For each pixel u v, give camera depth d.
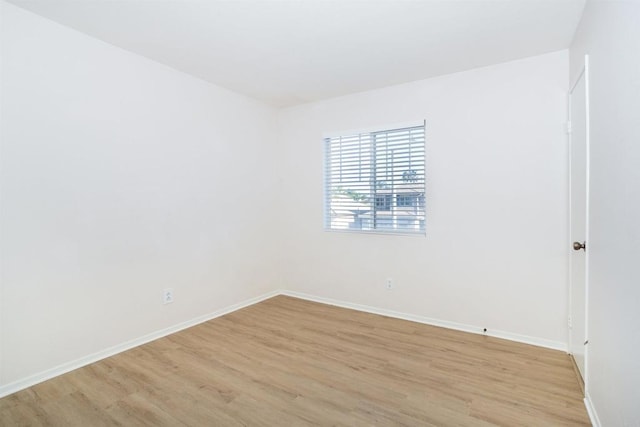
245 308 3.68
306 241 4.02
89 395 2.02
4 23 2.00
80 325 2.38
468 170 2.95
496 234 2.84
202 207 3.26
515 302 2.78
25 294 2.11
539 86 2.63
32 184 2.13
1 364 2.02
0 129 2.00
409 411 1.85
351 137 3.66
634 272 1.22
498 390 2.04
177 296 3.03
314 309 3.65
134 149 2.69
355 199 3.65
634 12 1.21
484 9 2.02
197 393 2.04
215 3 1.97
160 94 2.87
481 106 2.88
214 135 3.37
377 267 3.49
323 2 1.95
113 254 2.57
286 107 4.11
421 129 3.22
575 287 2.30
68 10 2.06
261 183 3.96
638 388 1.18
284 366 2.37
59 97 2.24
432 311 3.18
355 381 2.17
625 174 1.31
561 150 2.55
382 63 2.81
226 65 2.88
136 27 2.26
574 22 2.15
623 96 1.33
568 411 1.83
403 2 1.95
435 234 3.13
